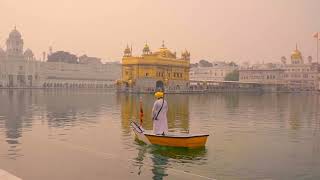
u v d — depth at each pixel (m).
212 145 17.91
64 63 163.88
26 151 15.36
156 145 17.25
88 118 31.27
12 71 149.38
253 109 45.38
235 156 15.19
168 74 112.06
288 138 20.58
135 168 12.69
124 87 105.31
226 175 12.09
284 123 28.86
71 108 43.19
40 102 55.44
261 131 23.59
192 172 12.40
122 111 39.12
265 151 16.33
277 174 12.24
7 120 29.02
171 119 31.44
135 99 68.06
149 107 46.12
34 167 12.42
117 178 11.24
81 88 166.12
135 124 20.09
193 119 31.59
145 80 102.81
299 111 42.53
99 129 23.64
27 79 152.62
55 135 20.70
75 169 12.22
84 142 18.33
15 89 140.00
